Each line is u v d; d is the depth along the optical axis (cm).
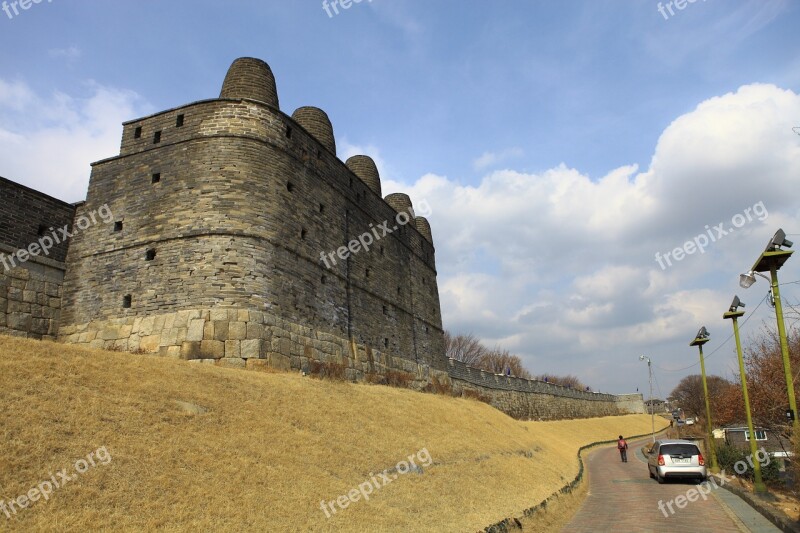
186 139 2612
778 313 1469
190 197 2484
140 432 1109
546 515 1555
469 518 1276
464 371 4859
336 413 1806
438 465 1723
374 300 3384
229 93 2800
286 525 959
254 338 2245
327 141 3353
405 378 3462
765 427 2938
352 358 2941
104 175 2759
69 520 767
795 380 2344
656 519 1462
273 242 2505
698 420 7756
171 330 2255
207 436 1219
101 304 2484
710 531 1270
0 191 2408
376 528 1067
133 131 2784
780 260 1490
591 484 2588
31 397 1073
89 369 1330
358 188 3488
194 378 1580
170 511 874
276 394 1744
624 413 10788
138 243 2508
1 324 2259
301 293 2630
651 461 2509
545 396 6769
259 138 2620
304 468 1261
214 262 2338
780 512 1352
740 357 1925
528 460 2486
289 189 2719
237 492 1018
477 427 2650
